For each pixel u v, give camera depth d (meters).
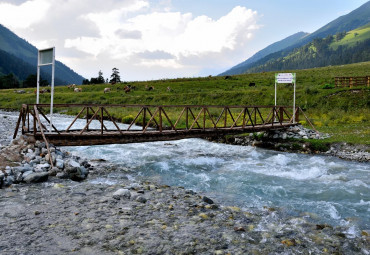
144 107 16.20
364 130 24.69
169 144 23.86
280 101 42.03
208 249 6.13
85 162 13.83
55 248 5.81
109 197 9.09
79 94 66.38
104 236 6.41
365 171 15.30
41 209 7.79
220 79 78.12
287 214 8.99
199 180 13.04
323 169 15.62
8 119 35.94
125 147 21.44
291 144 22.05
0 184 9.45
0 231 6.41
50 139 13.16
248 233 7.11
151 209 8.25
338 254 6.35
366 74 61.00
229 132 20.08
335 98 38.47
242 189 11.80
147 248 6.01
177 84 72.19
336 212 9.41
